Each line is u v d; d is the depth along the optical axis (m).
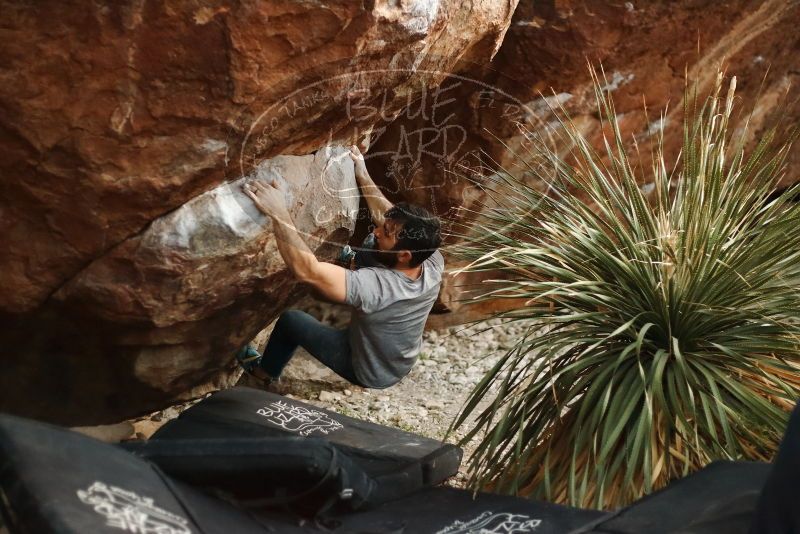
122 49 2.77
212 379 4.48
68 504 2.30
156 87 2.87
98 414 3.91
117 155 2.95
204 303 3.45
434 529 3.06
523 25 4.82
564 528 2.98
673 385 3.45
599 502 3.26
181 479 2.80
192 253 3.21
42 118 2.84
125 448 2.81
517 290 3.78
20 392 3.68
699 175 3.65
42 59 2.74
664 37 5.12
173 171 3.04
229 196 3.22
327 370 5.33
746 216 3.71
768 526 2.43
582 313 3.70
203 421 3.85
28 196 3.01
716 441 3.31
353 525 3.06
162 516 2.46
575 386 3.58
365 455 3.63
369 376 3.76
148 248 3.16
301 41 2.92
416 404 5.25
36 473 2.38
